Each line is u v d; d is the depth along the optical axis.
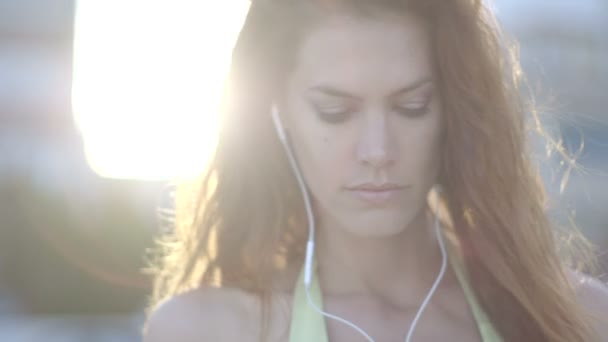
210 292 2.09
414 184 1.95
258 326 2.04
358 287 2.11
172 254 2.38
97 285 8.97
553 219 2.34
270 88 2.07
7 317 8.91
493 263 2.07
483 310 2.08
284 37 1.99
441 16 1.97
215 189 2.18
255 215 2.14
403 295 2.12
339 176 1.94
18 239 9.68
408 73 1.92
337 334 2.04
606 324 2.14
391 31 1.92
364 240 2.10
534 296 2.05
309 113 1.95
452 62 1.99
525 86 2.26
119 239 8.76
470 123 2.04
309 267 2.01
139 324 8.23
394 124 1.92
